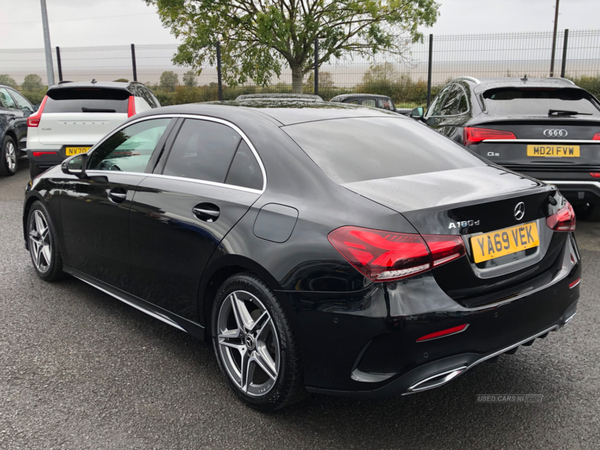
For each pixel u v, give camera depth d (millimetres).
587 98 5582
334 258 2090
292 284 2186
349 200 2203
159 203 2928
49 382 2738
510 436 2291
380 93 16750
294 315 2195
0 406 2510
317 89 16656
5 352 3066
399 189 2270
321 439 2281
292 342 2246
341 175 2385
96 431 2324
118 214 3227
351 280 2043
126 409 2500
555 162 5039
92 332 3346
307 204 2283
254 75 19297
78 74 17812
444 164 2701
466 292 2125
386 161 2584
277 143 2561
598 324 3426
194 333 2834
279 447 2227
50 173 4102
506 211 2242
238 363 2697
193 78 18109
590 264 4660
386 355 2027
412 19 18812
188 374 2838
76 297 3932
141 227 3043
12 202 7504
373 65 16984
